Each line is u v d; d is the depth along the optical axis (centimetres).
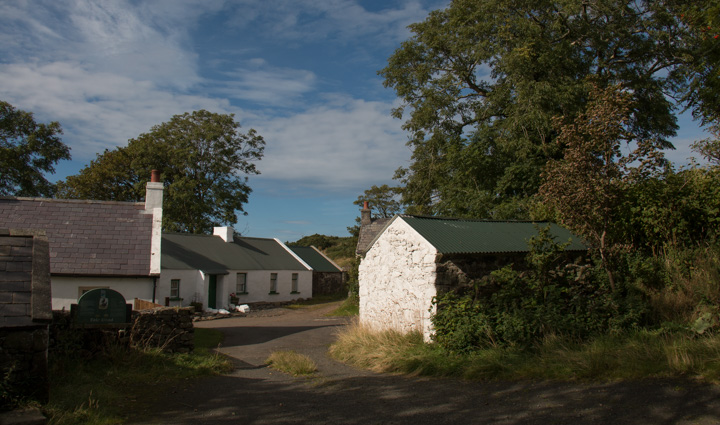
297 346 1507
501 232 1338
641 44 2322
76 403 673
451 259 1151
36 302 658
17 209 1717
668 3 2191
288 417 655
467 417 624
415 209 2867
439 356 983
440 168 2638
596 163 1033
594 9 2328
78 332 936
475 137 2534
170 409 698
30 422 563
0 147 3334
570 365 786
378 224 3119
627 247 1157
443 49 2669
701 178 1251
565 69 2266
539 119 2088
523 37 2283
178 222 4381
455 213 2572
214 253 3550
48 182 3634
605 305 959
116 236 1686
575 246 1287
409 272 1227
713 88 1278
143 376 898
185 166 4409
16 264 719
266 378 947
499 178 2442
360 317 1474
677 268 1110
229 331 2011
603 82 2241
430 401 716
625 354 785
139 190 4259
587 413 596
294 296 4016
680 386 649
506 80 2362
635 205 1252
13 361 635
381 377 930
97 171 4356
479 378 831
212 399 760
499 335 968
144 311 1128
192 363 1037
